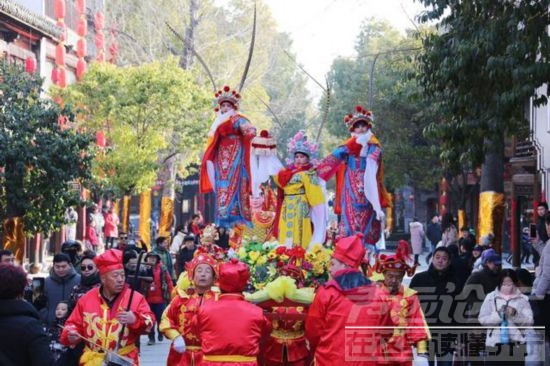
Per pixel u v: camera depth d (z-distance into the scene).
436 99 18.97
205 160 13.88
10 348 7.52
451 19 18.41
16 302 7.64
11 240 24.70
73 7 46.62
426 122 47.34
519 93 16.11
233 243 13.72
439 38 18.17
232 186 13.61
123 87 36.00
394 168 49.75
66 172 25.05
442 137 18.39
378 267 10.04
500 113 17.03
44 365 7.55
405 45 52.59
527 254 35.78
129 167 35.38
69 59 45.00
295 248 11.82
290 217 13.15
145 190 37.47
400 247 9.96
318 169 13.37
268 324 10.17
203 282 10.88
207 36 52.19
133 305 9.88
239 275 9.47
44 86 38.97
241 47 54.81
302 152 13.27
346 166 13.69
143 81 35.94
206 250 11.34
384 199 13.85
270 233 13.72
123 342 9.84
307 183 13.13
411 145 49.38
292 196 13.20
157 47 52.44
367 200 13.62
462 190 46.53
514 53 16.27
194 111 37.09
